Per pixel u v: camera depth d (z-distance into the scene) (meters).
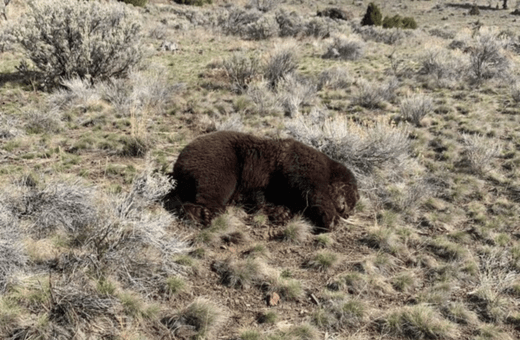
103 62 12.09
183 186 5.93
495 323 4.71
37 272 4.71
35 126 8.96
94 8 12.41
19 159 7.61
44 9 11.73
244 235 5.82
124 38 12.47
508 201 7.24
